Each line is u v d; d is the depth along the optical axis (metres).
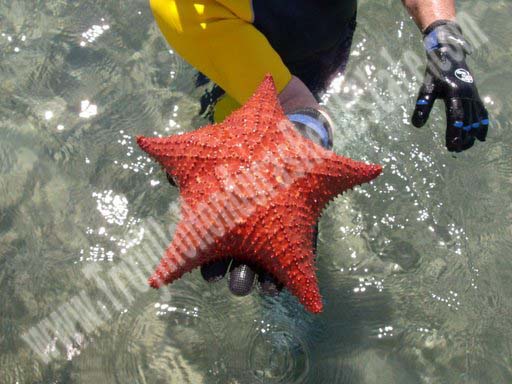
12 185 1.06
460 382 0.90
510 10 1.22
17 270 0.99
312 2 0.91
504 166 1.07
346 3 0.95
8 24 1.22
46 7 1.24
